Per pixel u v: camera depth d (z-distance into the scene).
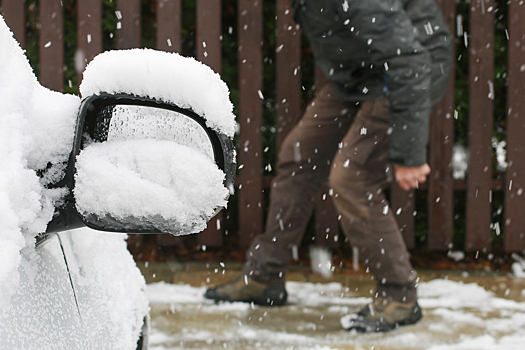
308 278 3.79
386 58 2.32
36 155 0.70
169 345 2.43
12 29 4.08
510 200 4.14
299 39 4.07
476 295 3.35
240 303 3.09
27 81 0.75
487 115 4.09
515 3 4.04
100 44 4.13
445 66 2.61
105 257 1.20
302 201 3.01
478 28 4.04
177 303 3.10
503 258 4.38
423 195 4.43
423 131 2.37
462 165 4.67
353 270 4.02
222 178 0.72
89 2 4.11
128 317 1.17
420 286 3.56
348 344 2.47
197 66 0.76
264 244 3.07
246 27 4.10
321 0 2.36
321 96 3.03
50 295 0.79
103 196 0.68
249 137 4.16
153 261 4.20
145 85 0.72
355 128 2.68
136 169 0.70
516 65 4.07
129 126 0.81
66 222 0.72
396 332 2.63
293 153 3.01
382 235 2.61
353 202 2.60
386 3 2.31
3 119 0.67
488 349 2.41
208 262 4.20
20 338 0.64
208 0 4.07
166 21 4.09
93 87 0.74
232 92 4.52
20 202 0.64
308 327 2.71
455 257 4.36
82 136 0.72
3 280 0.58
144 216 0.68
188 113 0.72
